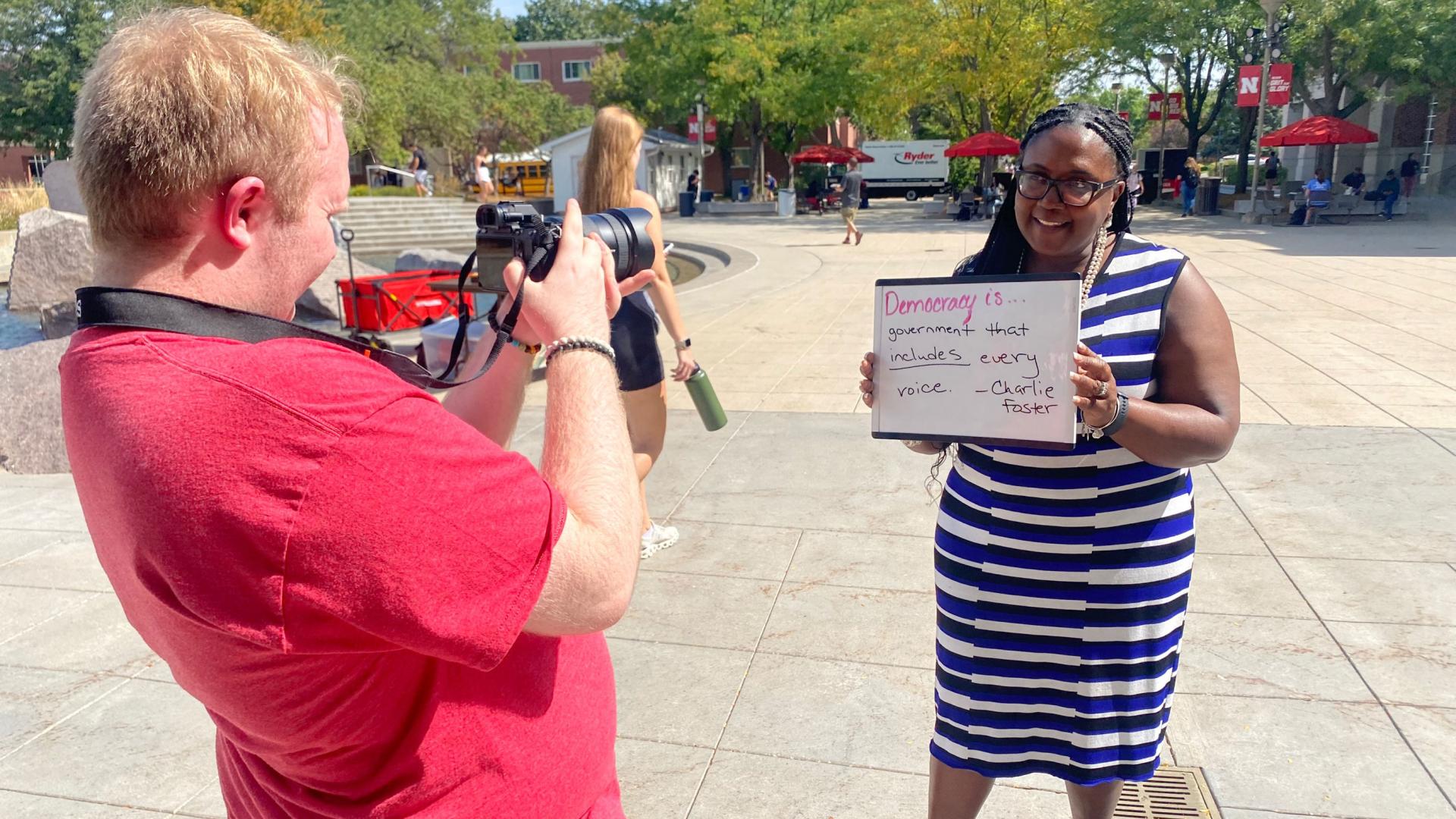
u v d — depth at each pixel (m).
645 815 2.58
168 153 0.94
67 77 33.94
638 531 1.17
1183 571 1.92
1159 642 1.92
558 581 1.06
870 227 24.45
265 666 0.98
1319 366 7.09
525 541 1.01
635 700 3.12
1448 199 23.41
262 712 1.03
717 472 5.28
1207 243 17.02
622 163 3.64
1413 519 4.28
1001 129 32.53
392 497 0.94
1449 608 3.50
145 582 0.95
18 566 4.29
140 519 0.92
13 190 22.53
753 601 3.76
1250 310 9.49
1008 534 1.93
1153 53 26.83
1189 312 1.81
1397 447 5.20
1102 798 2.01
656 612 3.70
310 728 1.04
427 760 1.10
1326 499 4.54
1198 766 2.69
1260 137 22.09
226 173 0.98
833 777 2.71
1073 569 1.90
